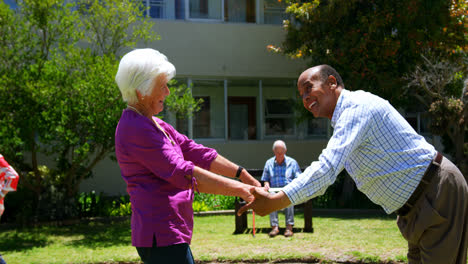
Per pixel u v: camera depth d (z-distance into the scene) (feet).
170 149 7.75
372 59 32.91
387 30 33.32
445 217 8.25
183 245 7.60
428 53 32.89
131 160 7.75
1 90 25.04
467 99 15.40
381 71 32.50
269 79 42.80
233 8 41.83
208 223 28.32
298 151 42.70
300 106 37.35
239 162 41.24
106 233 26.22
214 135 41.27
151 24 31.96
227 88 41.78
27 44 27.27
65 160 30.35
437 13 32.04
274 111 42.96
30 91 25.08
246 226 25.89
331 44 33.35
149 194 7.61
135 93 7.84
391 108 8.54
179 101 29.84
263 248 20.16
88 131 26.27
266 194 8.11
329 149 8.26
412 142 8.41
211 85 41.32
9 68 26.78
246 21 42.19
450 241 8.25
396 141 8.34
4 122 25.04
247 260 18.29
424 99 34.94
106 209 31.81
